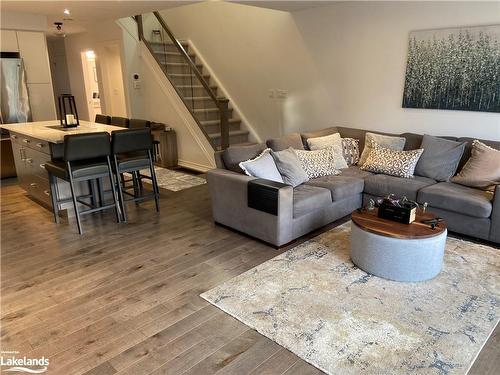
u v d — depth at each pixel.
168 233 3.79
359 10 4.68
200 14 6.93
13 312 2.50
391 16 4.43
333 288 2.72
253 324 2.34
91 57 8.74
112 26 6.98
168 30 6.43
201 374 1.96
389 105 4.69
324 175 4.23
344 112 5.17
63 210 4.35
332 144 4.56
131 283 2.85
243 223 3.63
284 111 5.95
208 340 2.22
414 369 1.97
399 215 2.95
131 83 7.07
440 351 2.10
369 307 2.49
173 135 6.65
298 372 1.97
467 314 2.42
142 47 6.90
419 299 2.58
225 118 6.02
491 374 1.94
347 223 3.99
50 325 2.37
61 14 5.87
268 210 3.31
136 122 4.86
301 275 2.91
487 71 3.85
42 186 4.38
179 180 5.80
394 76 4.57
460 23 3.96
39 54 6.19
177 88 6.44
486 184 3.57
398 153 4.21
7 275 2.98
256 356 2.09
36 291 2.75
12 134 4.88
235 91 6.70
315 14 5.14
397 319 2.37
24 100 6.07
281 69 5.80
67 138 3.55
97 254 3.33
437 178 3.96
